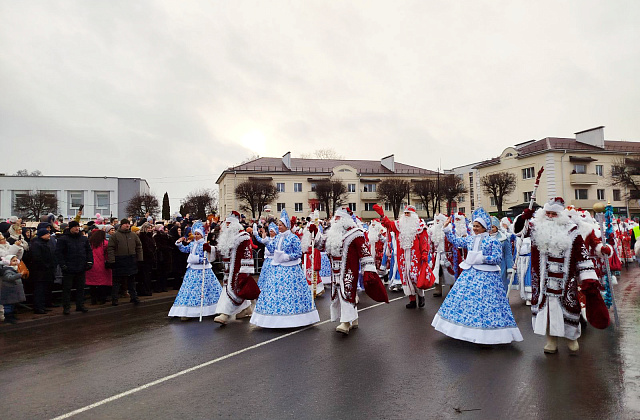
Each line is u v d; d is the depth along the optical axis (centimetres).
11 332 765
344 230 728
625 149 4331
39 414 409
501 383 472
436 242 1072
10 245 888
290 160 5059
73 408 421
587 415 391
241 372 522
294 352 603
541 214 572
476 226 636
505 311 614
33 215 4447
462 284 637
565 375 495
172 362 566
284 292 750
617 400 424
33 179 5050
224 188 4950
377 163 5594
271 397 441
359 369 526
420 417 390
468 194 5656
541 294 571
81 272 944
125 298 1144
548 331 579
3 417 402
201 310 817
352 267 719
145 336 716
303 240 1034
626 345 618
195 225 900
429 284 892
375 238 1277
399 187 4697
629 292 1109
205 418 394
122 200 5466
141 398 445
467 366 532
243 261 796
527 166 4334
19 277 823
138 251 1062
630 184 3769
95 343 675
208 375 512
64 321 861
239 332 733
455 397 435
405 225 915
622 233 1800
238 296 794
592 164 4216
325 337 686
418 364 542
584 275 540
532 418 385
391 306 958
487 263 622
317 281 1162
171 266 1248
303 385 474
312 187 4903
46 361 582
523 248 957
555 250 555
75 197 5184
